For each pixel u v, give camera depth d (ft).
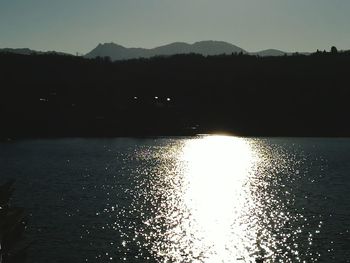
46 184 281.54
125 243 151.33
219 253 144.77
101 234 160.66
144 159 463.01
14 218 33.14
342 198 239.30
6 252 32.99
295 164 431.02
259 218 193.98
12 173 334.03
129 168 387.75
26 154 472.44
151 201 233.55
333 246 146.82
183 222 186.50
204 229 174.70
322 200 233.96
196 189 284.00
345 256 136.26
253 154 529.45
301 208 212.64
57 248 141.49
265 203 230.89
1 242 32.55
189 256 141.18
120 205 217.56
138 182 305.94
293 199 239.91
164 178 335.26
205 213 206.08
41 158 438.40
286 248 147.13
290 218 191.21
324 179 323.57
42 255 133.90
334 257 135.64
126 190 266.98
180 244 153.38
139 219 187.83
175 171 382.42
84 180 304.30
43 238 152.35
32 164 391.65
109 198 236.63
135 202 227.81
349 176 337.93
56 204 214.90
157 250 145.59
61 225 171.63
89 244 147.54
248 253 144.46
